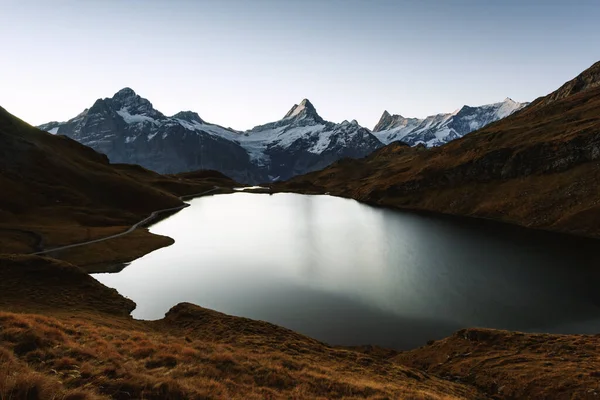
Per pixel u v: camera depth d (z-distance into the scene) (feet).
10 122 499.92
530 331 145.69
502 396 81.05
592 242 285.84
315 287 198.49
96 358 52.65
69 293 150.20
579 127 435.94
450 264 237.25
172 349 66.33
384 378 78.28
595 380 75.97
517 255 255.29
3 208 342.85
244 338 102.53
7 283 143.23
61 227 324.60
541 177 417.69
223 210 539.70
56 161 476.54
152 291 193.16
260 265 242.17
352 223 412.77
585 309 164.45
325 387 60.23
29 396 33.86
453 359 106.22
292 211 526.98
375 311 165.99
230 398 47.24
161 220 439.63
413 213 488.44
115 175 557.74
